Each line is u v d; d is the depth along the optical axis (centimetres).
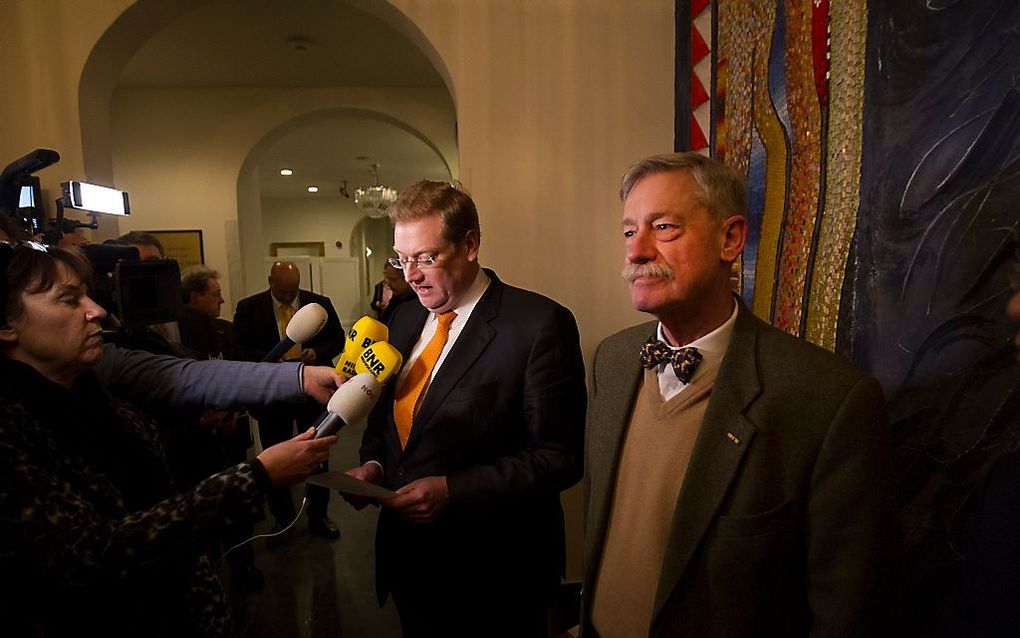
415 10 238
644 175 88
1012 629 80
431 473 132
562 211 244
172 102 461
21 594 88
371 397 117
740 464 81
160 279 155
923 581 98
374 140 702
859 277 116
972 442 88
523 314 138
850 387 79
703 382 91
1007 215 83
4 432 85
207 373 140
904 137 103
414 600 135
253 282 523
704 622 83
